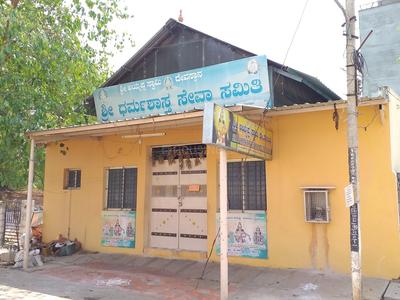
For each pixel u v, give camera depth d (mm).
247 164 9031
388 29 19156
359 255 5992
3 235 13102
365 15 19797
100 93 11430
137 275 8531
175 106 10133
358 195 6090
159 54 11258
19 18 9406
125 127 8727
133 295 7082
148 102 10594
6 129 10500
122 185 10930
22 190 20406
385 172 7391
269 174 8547
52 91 11484
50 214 12109
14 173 17688
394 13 19156
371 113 7598
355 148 6160
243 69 9039
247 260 8656
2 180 17688
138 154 10578
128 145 10797
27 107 10859
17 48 9844
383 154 7438
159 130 10016
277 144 8508
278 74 9461
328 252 7797
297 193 8219
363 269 7383
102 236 10945
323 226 7895
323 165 8000
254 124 7641
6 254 10703
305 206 7980
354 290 5961
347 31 6363
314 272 7797
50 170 12320
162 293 7191
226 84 9305
